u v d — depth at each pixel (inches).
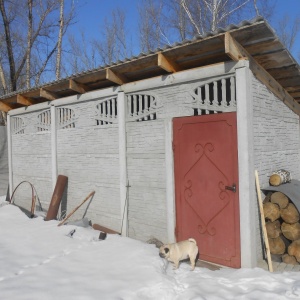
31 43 629.9
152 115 211.8
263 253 181.5
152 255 176.1
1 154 418.9
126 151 225.5
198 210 185.6
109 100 241.0
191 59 186.9
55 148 289.9
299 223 175.5
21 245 207.3
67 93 287.9
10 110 359.3
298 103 243.9
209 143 180.4
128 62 199.0
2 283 150.9
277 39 154.3
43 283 149.7
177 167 195.8
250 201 164.6
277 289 141.0
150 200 211.3
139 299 136.1
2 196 409.1
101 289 142.9
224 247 174.2
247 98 164.6
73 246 202.1
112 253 183.9
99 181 248.5
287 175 192.9
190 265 175.6
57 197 271.3
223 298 135.9
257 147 178.2
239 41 159.0
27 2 615.5
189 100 189.9
